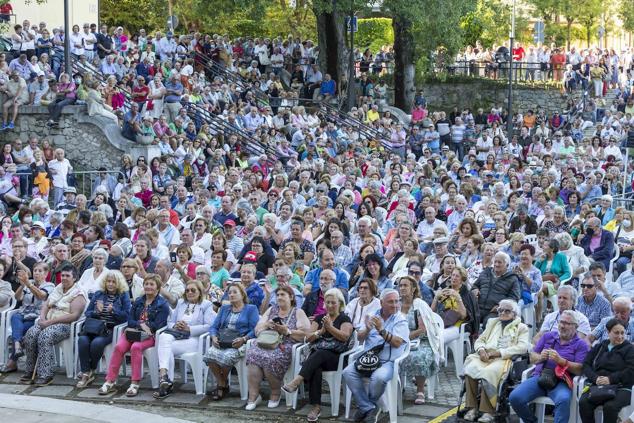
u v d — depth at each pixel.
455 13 37.09
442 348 13.08
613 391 11.05
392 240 17.50
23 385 14.06
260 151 29.47
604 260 17.00
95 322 13.98
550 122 40.59
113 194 24.08
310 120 32.44
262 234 16.86
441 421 12.17
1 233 18.23
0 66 27.98
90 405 13.13
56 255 15.21
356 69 42.25
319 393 12.47
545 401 11.51
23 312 14.64
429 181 23.91
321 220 18.16
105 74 30.56
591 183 23.02
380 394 12.14
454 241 16.86
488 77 44.59
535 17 57.91
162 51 35.00
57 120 27.59
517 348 12.09
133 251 16.67
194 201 21.19
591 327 13.16
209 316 13.90
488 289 14.37
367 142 33.56
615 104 40.72
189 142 26.75
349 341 12.70
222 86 32.56
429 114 38.69
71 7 39.75
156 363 13.71
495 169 28.08
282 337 13.02
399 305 12.64
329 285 13.59
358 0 35.28
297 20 52.12
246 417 12.63
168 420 12.48
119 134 27.39
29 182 24.48
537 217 20.42
